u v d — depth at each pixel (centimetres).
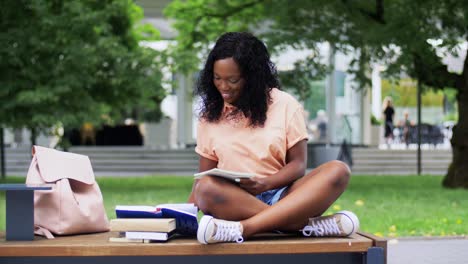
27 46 1445
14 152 2584
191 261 404
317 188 422
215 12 1769
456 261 747
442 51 1598
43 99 1444
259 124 456
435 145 2916
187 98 2316
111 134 2830
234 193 424
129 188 1630
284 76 1630
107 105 1708
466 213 1110
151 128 2852
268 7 1612
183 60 1591
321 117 2780
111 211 1121
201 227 391
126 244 399
